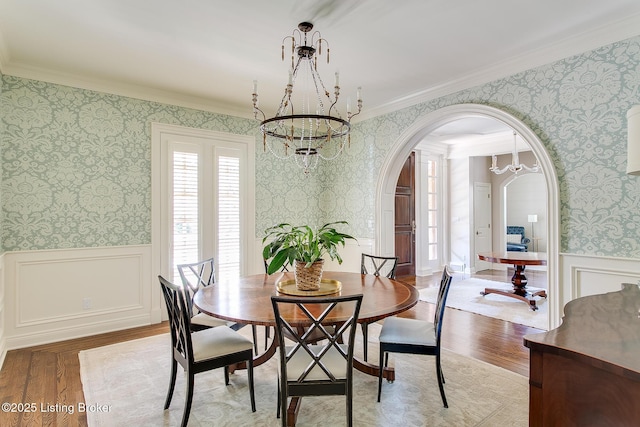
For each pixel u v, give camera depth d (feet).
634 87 8.17
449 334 11.59
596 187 8.81
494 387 8.04
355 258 15.97
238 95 13.25
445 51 9.72
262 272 15.58
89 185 11.63
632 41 8.20
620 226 8.45
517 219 32.17
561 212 9.45
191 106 13.67
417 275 22.03
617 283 8.49
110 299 12.04
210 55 9.86
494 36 8.91
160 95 12.85
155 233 12.91
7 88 10.32
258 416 6.98
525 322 12.79
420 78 11.68
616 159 8.48
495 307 14.74
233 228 14.76
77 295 11.44
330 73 11.19
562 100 9.37
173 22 8.12
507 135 20.99
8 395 7.75
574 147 9.18
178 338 7.07
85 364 9.30
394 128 14.17
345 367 6.15
